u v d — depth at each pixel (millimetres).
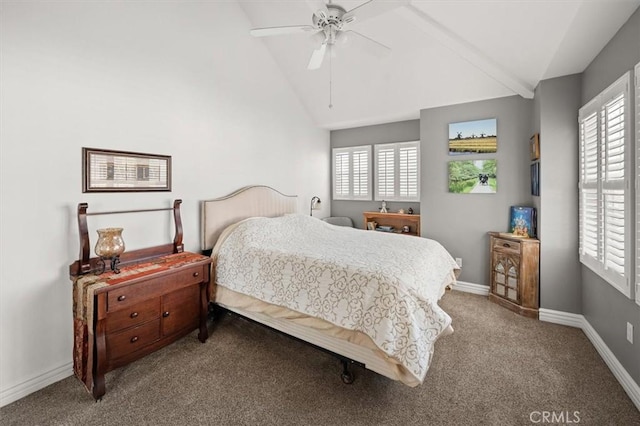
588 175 2553
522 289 3105
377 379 2092
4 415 1775
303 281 2211
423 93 3727
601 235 2246
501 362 2264
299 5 3109
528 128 3404
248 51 3584
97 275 2100
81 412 1793
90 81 2225
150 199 2648
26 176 1935
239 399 1894
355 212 5121
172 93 2801
